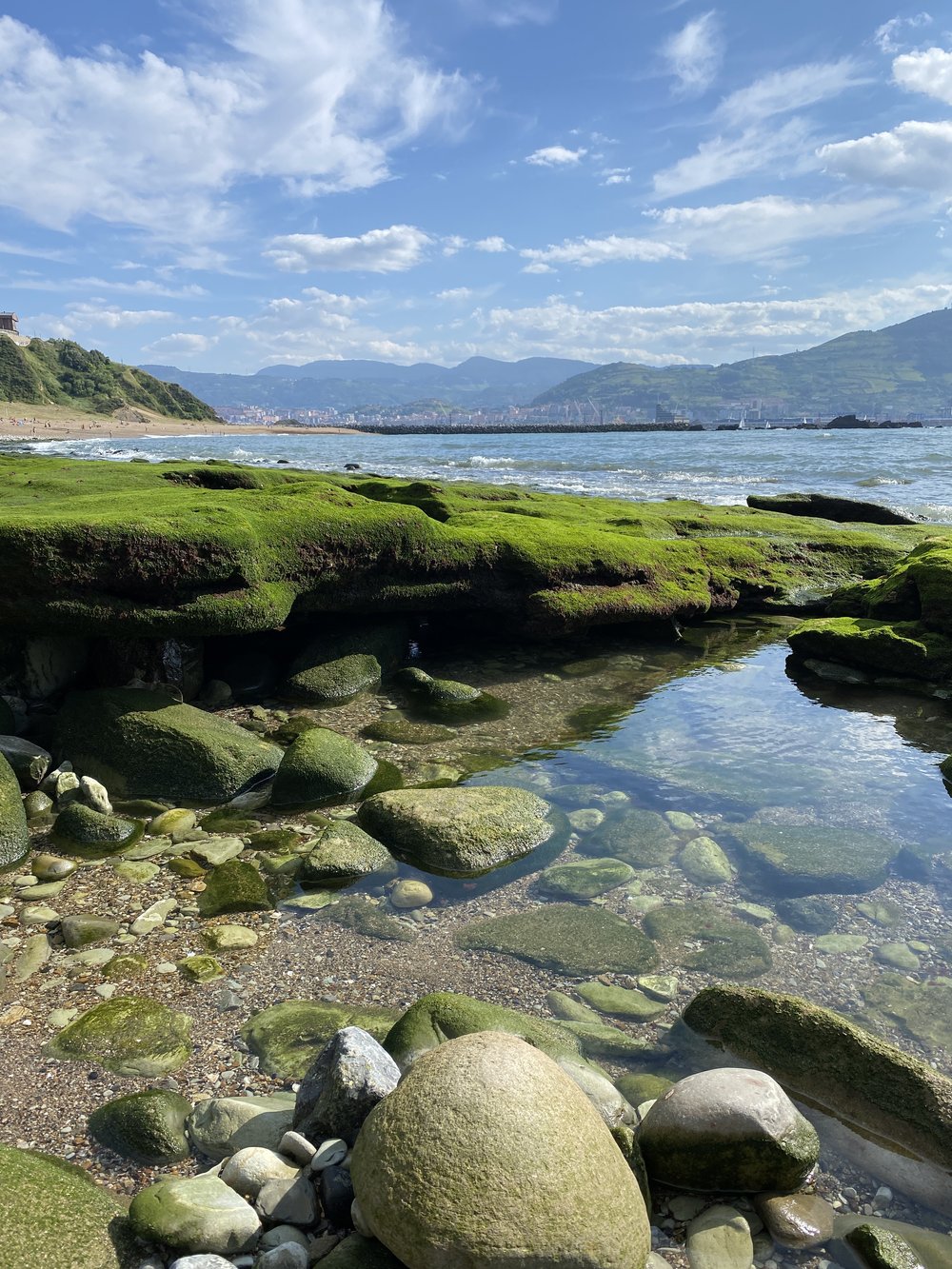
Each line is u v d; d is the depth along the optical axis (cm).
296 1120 395
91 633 943
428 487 1958
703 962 559
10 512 1033
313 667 1159
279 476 2038
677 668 1329
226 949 566
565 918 611
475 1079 328
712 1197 372
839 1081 420
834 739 1009
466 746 966
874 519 2495
